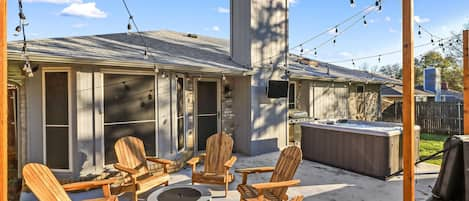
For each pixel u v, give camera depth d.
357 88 11.77
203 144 7.33
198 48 8.74
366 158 5.50
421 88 20.84
